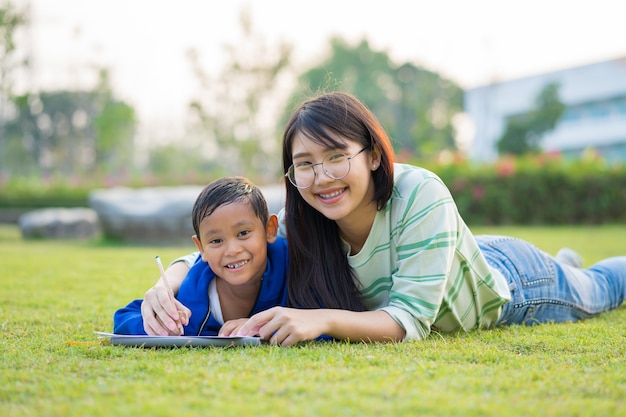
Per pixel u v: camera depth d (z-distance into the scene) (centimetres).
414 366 171
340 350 193
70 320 277
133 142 3722
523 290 258
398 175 234
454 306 233
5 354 195
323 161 212
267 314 205
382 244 230
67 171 3619
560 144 3269
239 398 142
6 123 3538
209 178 1761
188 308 229
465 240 233
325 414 130
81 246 812
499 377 161
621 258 307
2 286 393
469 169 1210
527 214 1187
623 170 1166
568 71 3162
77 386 155
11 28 2192
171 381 156
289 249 236
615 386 155
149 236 819
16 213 1670
